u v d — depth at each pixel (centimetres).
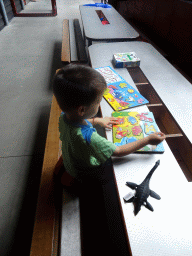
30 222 160
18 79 341
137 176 91
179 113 128
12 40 492
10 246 147
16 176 194
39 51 439
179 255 68
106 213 153
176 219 77
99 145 82
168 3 313
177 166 95
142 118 120
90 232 145
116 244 140
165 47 338
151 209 79
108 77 162
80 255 103
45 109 278
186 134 113
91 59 192
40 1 873
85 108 76
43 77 348
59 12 711
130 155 100
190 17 261
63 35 383
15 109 276
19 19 640
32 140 231
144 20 416
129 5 498
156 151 100
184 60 283
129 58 181
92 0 889
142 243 70
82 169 101
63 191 126
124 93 144
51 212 119
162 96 144
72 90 70
